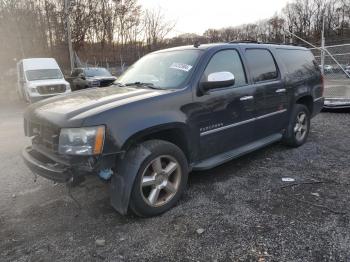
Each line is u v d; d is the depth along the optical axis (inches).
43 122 128.7
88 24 1369.3
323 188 156.4
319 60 437.7
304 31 2933.1
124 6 1424.7
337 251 107.6
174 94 139.9
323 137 252.1
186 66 155.5
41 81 583.8
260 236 117.7
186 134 143.6
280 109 201.3
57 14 1244.5
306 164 190.9
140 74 174.4
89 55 1387.8
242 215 132.8
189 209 139.5
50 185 170.2
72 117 119.2
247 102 173.2
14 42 1132.5
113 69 1284.4
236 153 170.9
